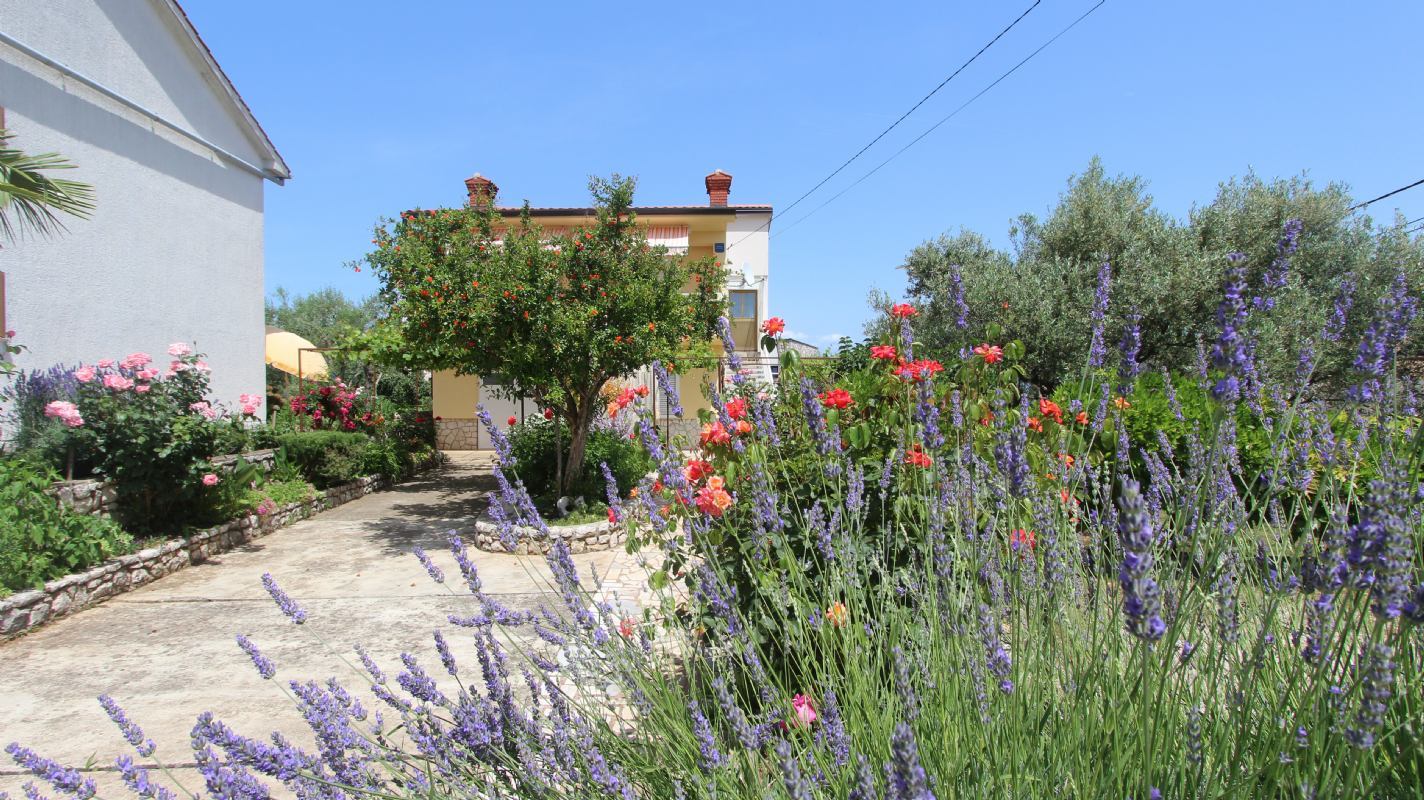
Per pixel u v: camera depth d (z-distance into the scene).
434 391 17.41
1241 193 9.91
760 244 18.00
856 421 3.40
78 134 7.61
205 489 7.36
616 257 8.21
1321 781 1.18
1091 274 9.43
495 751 1.81
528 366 8.12
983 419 3.16
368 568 6.79
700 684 2.32
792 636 2.27
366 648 4.63
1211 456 1.28
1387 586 1.01
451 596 5.79
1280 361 6.28
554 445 9.97
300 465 10.11
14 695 3.98
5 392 6.64
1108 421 2.46
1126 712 1.36
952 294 2.92
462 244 7.99
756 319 17.58
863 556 2.34
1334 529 1.32
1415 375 2.59
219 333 9.85
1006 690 1.45
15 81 6.93
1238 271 1.24
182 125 9.15
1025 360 9.40
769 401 3.72
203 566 6.88
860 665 1.84
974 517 2.02
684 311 8.59
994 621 1.56
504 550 7.35
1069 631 1.69
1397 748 1.27
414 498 10.98
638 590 5.58
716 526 2.83
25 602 4.97
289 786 1.70
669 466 2.59
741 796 1.56
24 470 5.73
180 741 3.42
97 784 3.02
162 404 6.88
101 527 5.94
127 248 8.23
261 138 10.55
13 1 6.88
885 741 1.50
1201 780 1.22
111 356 7.98
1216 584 1.54
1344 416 2.16
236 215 10.24
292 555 7.33
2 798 2.87
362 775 1.77
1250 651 1.49
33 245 7.06
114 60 8.10
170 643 4.77
